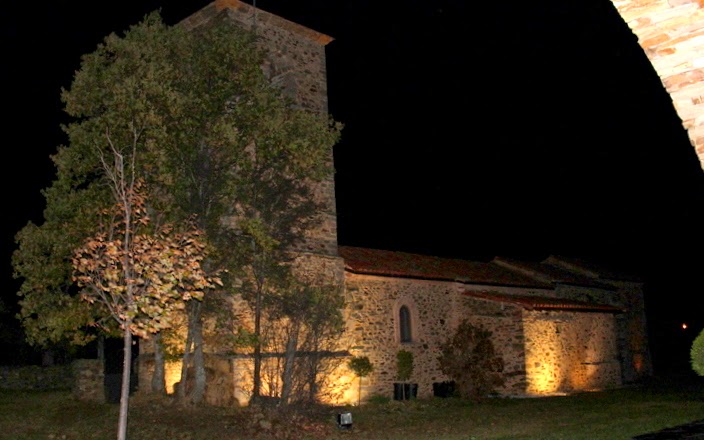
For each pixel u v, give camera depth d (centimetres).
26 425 1377
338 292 1761
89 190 1438
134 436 1276
